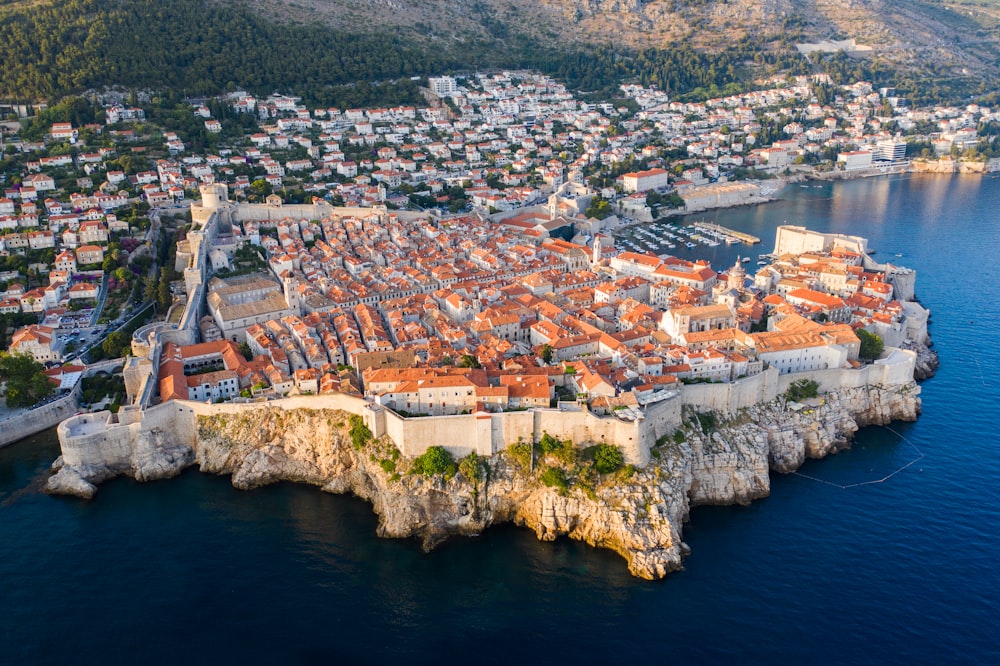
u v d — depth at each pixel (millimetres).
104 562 199000
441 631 177000
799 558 197875
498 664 167875
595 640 173750
